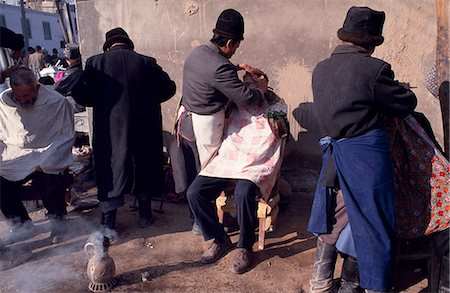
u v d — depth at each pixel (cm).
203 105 314
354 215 241
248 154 316
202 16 428
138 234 372
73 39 1257
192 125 332
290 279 303
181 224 390
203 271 314
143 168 366
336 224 259
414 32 381
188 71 317
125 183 352
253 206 303
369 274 242
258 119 325
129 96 346
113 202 360
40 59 1373
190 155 348
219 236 321
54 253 343
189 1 428
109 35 363
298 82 418
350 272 264
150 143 365
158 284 300
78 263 328
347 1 390
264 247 346
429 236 288
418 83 389
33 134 347
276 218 391
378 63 227
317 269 272
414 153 254
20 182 354
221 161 317
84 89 346
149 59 361
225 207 365
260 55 421
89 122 498
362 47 238
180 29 437
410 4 377
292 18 405
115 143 348
